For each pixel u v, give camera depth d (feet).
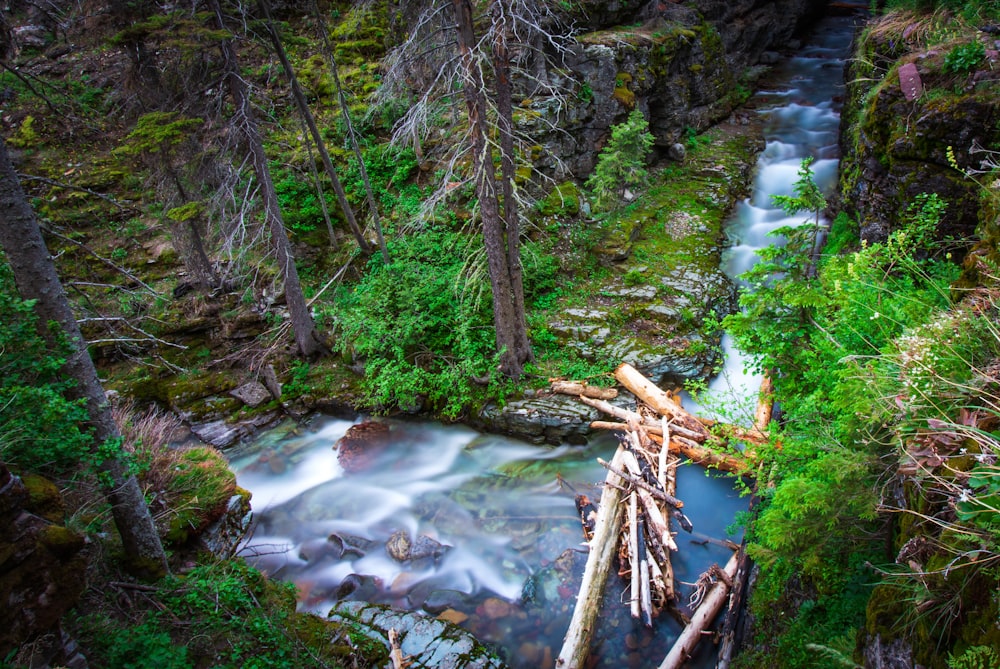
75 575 15.74
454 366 39.40
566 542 29.71
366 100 56.03
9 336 16.35
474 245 43.80
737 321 23.76
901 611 12.74
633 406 37.11
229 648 20.83
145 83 41.86
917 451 13.28
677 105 58.49
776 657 18.38
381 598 27.81
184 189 42.65
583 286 45.70
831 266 23.00
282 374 43.32
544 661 24.22
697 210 53.52
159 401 42.50
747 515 25.03
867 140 34.27
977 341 13.78
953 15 35.22
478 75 30.42
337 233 50.65
